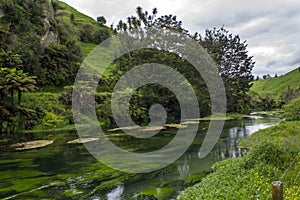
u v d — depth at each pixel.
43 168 12.34
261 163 9.27
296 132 17.05
